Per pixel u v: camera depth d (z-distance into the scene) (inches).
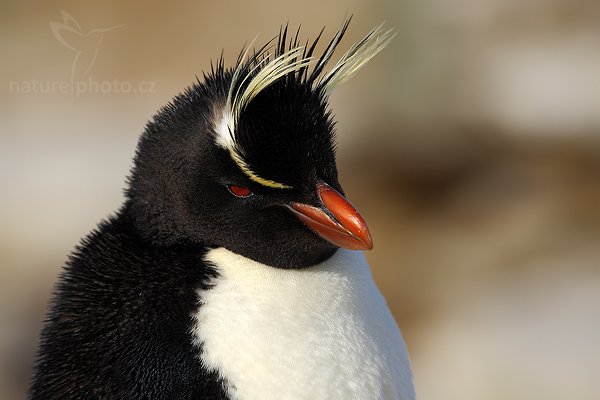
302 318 192.4
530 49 659.4
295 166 193.8
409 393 206.2
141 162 199.0
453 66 653.9
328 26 697.0
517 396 463.5
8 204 593.3
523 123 640.4
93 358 187.9
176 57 715.4
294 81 198.4
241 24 729.6
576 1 667.4
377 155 642.2
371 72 660.7
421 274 569.9
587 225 577.3
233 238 195.5
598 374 455.5
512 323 497.7
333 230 192.7
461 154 642.2
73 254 203.2
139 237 197.8
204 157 193.2
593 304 497.7
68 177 606.9
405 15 655.1
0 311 567.5
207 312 189.2
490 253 568.1
